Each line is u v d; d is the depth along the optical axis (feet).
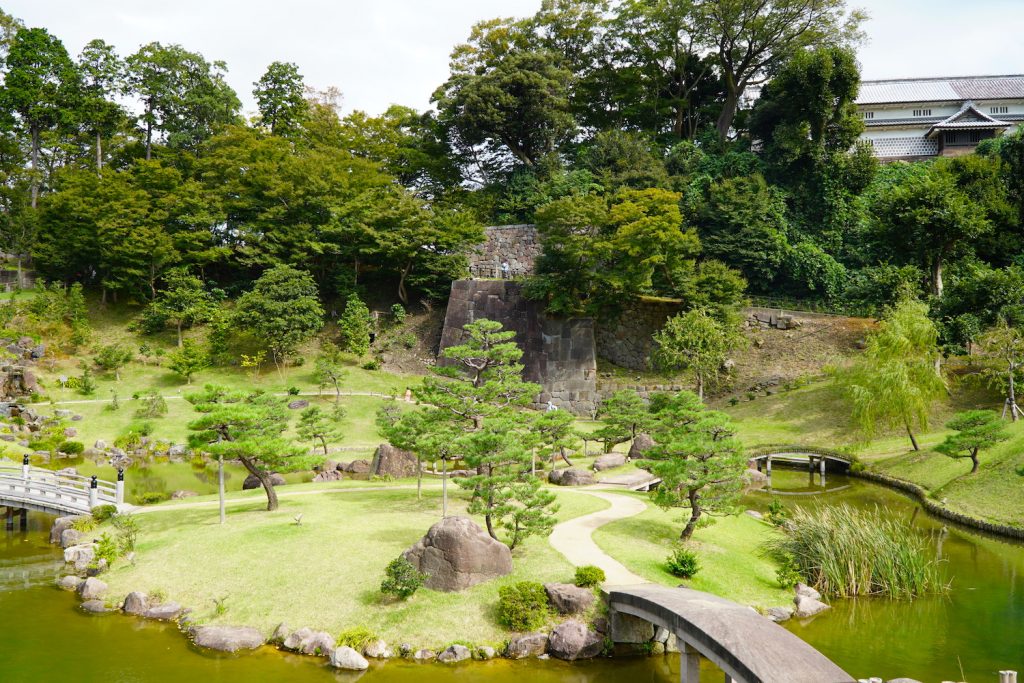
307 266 242.37
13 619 81.82
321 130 281.33
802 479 157.89
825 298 218.18
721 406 196.13
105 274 238.89
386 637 74.38
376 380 215.10
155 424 182.09
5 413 175.94
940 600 88.38
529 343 212.02
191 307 219.82
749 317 211.41
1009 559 103.24
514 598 76.43
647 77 273.13
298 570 86.02
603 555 89.51
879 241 209.26
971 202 189.88
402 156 275.18
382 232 228.63
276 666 71.00
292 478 148.25
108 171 241.55
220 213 241.96
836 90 235.40
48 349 206.39
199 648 74.79
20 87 247.29
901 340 151.43
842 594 89.20
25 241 244.42
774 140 239.71
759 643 58.70
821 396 184.85
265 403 118.73
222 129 271.69
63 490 117.19
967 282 176.76
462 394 113.70
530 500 94.22
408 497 117.08
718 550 96.22
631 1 267.80
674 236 197.57
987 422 130.11
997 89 281.74
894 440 163.73
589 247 202.80
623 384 203.31
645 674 70.59
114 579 89.76
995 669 69.92
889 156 274.98
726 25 249.14
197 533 98.84
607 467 143.43
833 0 241.35
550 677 69.21
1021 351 154.40
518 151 257.96
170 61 270.05
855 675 68.69
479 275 238.27
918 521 121.70
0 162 266.36
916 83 290.97
